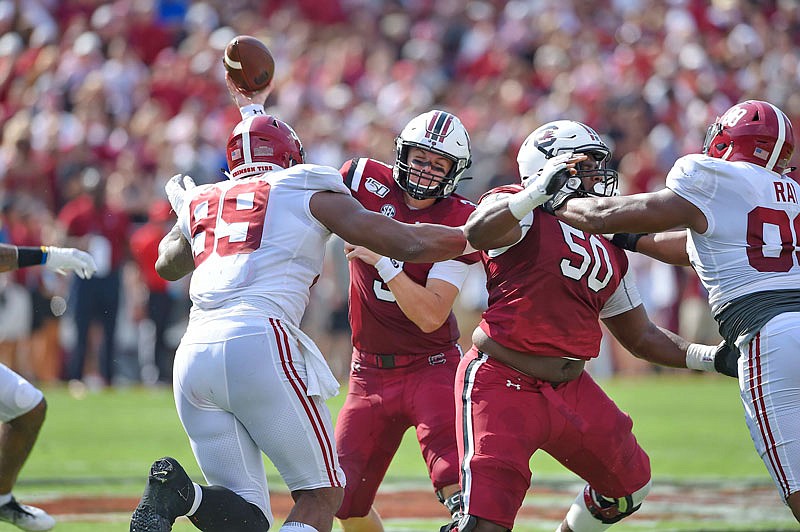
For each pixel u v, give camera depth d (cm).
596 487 1628
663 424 3559
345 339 4569
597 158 1617
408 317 1694
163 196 4584
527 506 2309
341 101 5544
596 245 1588
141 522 1403
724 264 1552
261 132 1596
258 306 1506
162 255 1686
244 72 1770
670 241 1672
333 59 5847
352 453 1788
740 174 1544
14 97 5181
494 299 1582
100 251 4244
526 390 1548
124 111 5197
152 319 4353
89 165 4606
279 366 1488
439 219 1797
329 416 1538
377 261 1683
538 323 1538
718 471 2738
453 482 1689
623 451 1592
